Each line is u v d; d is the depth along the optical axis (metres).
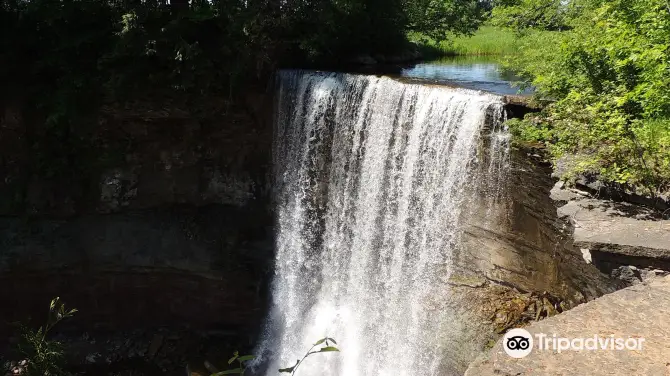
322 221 14.67
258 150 15.95
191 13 14.13
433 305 11.21
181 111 14.87
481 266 10.35
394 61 18.27
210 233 16.17
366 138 12.64
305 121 14.32
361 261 13.34
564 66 8.86
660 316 3.23
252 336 16.66
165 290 16.48
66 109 14.32
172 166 15.88
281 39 15.52
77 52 14.49
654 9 6.99
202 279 16.08
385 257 12.61
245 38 14.33
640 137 6.63
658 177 6.24
